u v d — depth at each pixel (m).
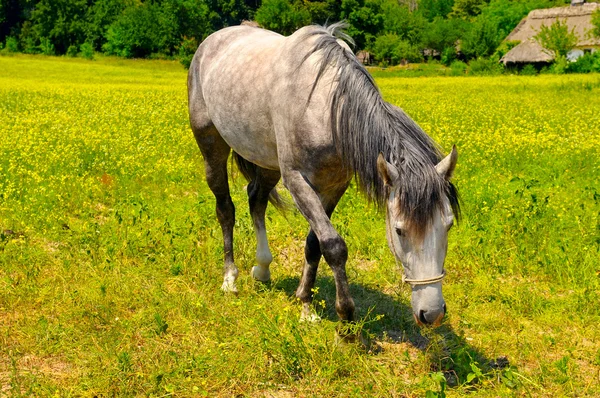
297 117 4.43
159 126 14.64
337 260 4.30
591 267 5.98
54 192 8.27
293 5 75.12
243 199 8.34
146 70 50.06
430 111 18.62
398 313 5.17
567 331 4.85
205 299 5.25
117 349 4.33
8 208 7.44
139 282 5.48
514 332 4.83
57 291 5.24
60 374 4.03
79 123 15.02
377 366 4.11
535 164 10.39
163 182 9.23
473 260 6.20
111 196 8.58
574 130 14.29
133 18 72.50
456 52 76.12
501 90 29.38
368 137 4.03
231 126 5.32
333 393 3.88
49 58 64.12
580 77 40.38
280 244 6.86
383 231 6.96
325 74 4.37
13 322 4.76
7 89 26.06
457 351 4.22
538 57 54.44
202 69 5.97
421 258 3.71
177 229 6.79
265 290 5.41
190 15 75.50
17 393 3.69
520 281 5.88
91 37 76.31
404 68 65.50
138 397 3.76
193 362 4.05
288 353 4.11
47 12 76.25
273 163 5.17
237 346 4.28
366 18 77.88
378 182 4.01
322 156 4.39
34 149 10.74
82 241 6.32
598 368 4.25
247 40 5.67
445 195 3.76
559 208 7.40
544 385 4.02
